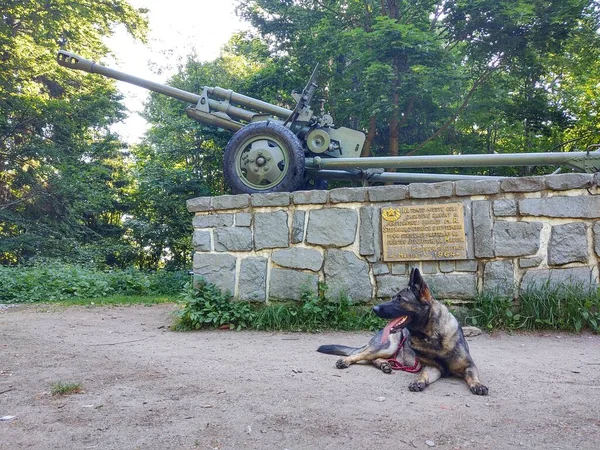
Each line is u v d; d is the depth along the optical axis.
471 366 4.45
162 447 3.12
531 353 5.55
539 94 16.59
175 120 20.66
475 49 15.77
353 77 17.88
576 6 14.53
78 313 9.67
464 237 7.02
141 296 13.37
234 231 7.85
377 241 7.32
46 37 20.53
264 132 8.55
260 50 19.31
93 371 4.96
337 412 3.68
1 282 12.67
